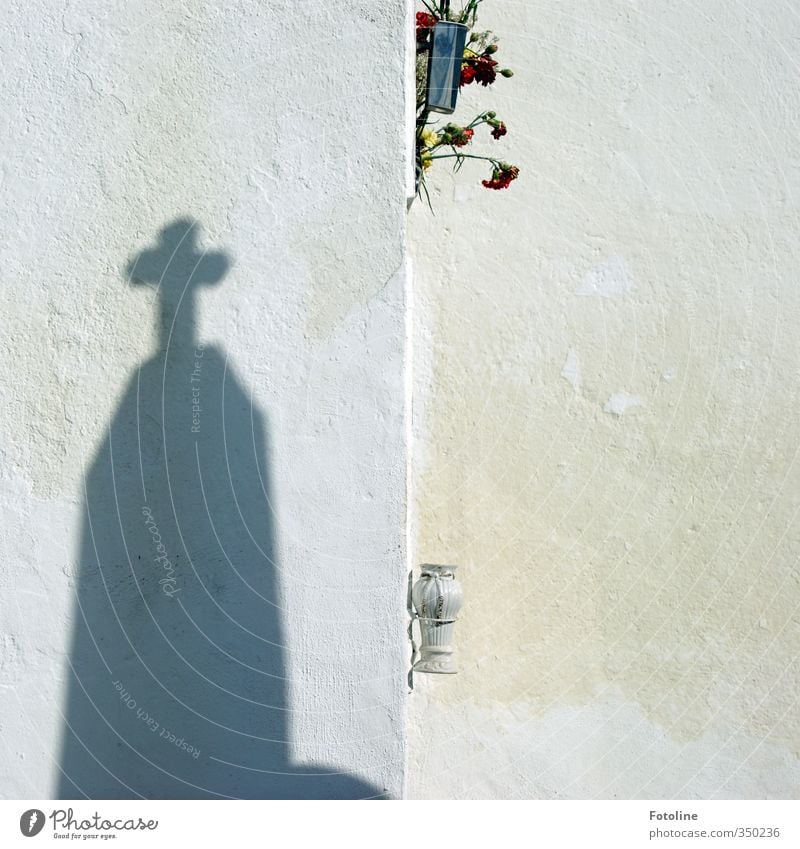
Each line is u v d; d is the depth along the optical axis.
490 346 3.37
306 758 2.65
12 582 2.67
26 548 2.67
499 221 3.39
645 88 3.38
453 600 2.76
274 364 2.66
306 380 2.66
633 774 3.25
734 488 3.30
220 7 2.70
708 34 3.38
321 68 2.68
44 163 2.70
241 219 2.68
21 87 2.71
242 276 2.67
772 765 3.24
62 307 2.69
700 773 3.24
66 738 2.66
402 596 2.64
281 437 2.65
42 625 2.67
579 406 3.34
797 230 3.32
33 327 2.69
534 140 3.40
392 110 2.67
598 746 3.26
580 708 3.28
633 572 3.30
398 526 2.64
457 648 3.30
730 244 3.34
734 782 3.24
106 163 2.70
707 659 3.28
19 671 2.67
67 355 2.69
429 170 3.40
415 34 3.08
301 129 2.68
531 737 3.27
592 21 3.40
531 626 3.30
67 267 2.69
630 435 3.33
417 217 3.39
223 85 2.69
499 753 3.27
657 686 3.27
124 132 2.70
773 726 3.25
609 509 3.32
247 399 2.67
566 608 3.30
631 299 3.35
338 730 2.64
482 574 3.31
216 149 2.69
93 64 2.71
